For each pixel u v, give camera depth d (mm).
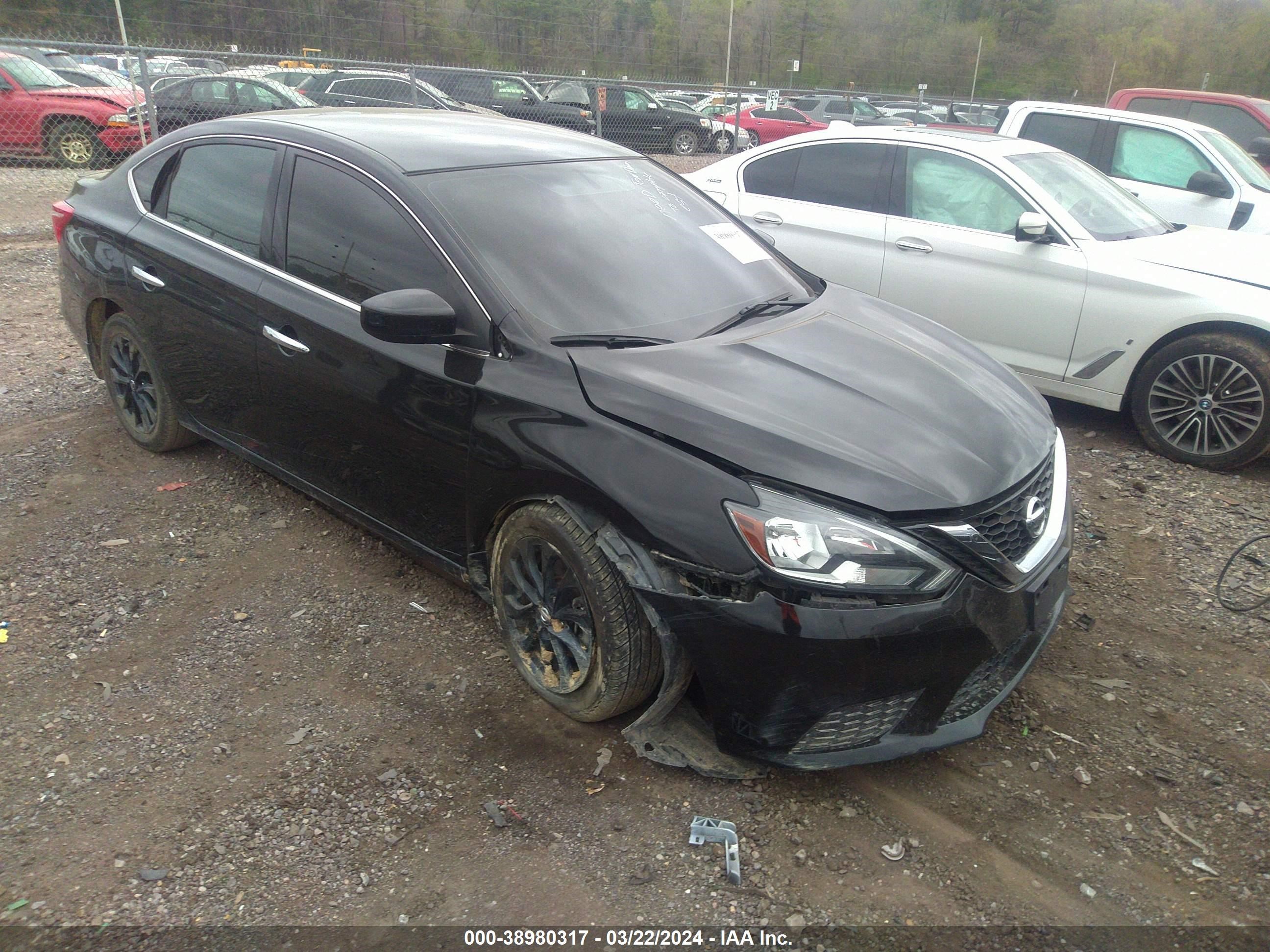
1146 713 3205
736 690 2582
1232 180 7551
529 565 2992
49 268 8812
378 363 3242
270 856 2502
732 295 3527
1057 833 2674
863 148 6379
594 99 17531
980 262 5777
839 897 2436
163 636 3418
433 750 2906
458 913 2355
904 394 2973
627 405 2744
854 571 2443
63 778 2742
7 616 3482
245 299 3705
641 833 2617
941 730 2699
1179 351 5258
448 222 3197
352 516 3672
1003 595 2605
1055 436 3209
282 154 3740
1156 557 4289
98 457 4738
